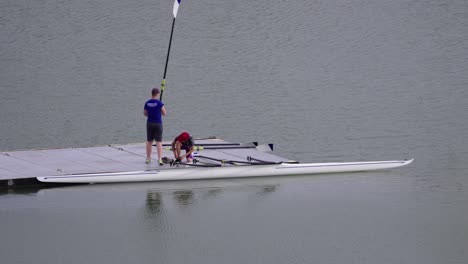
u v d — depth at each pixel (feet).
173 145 241.76
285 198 223.71
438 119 341.62
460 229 197.47
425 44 508.12
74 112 367.04
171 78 433.48
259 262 174.09
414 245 186.19
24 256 173.78
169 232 192.13
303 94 395.34
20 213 202.39
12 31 534.37
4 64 456.45
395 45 507.71
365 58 475.31
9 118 355.97
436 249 183.83
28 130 337.93
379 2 638.12
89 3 622.95
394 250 182.80
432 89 398.62
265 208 213.66
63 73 440.86
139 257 175.32
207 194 225.97
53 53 485.15
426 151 291.17
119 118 359.05
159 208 210.59
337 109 364.58
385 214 209.77
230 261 174.09
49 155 254.68
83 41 517.14
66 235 187.73
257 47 507.30
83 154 257.14
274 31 549.95
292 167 249.96
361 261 175.94
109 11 598.75
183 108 372.99
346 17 591.37
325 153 294.25
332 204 218.59
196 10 610.24
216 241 186.70
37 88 409.08
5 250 176.96
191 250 180.45
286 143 311.27
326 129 330.95
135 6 617.21
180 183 237.25
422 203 220.23
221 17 589.73
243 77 434.71
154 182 235.61
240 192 228.63
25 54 480.23
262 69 451.94
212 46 510.99
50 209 206.39
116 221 198.49
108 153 259.19
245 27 561.84
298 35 539.29
